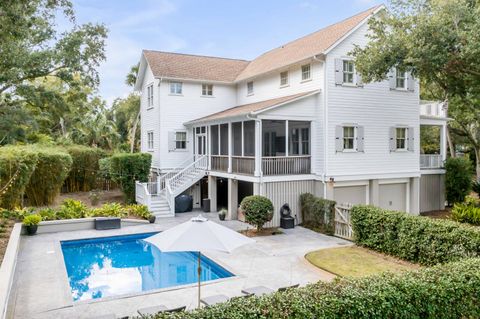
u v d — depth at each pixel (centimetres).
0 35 1231
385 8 1731
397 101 2027
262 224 1648
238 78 2531
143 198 2148
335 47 1845
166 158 2473
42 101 2362
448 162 2234
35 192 2141
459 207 1744
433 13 1534
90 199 2447
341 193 1939
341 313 557
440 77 1798
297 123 2088
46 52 2014
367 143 1944
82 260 1399
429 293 624
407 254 1221
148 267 1305
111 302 907
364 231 1389
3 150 1867
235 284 1023
